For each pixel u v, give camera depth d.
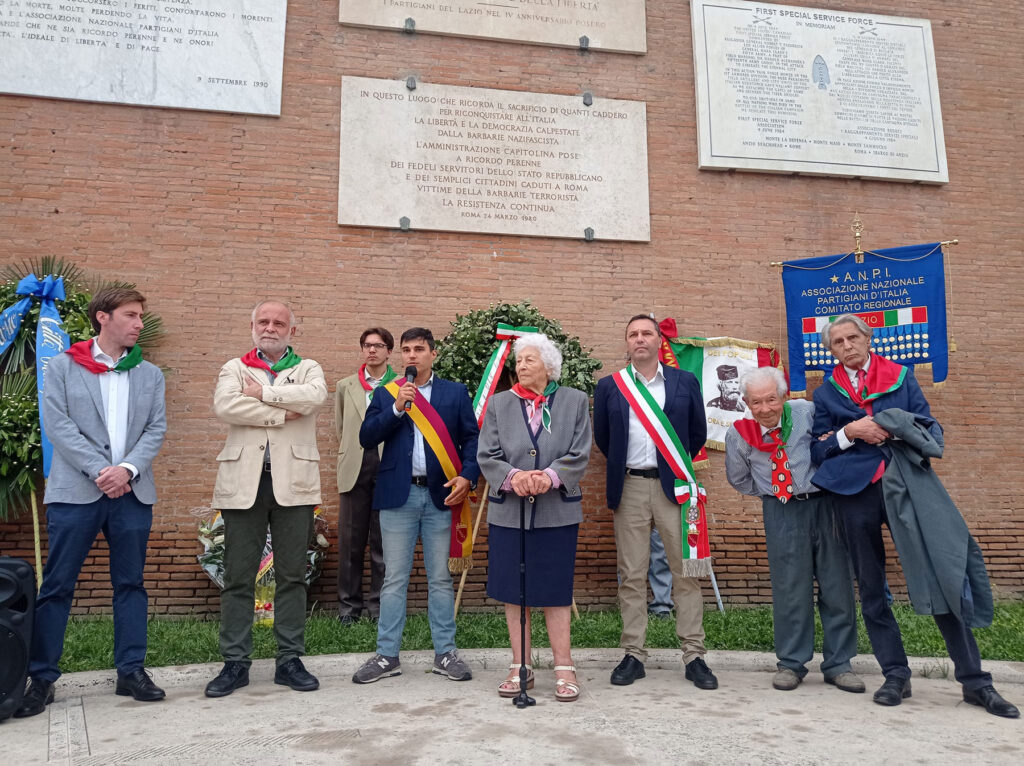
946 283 8.48
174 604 6.67
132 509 4.16
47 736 3.43
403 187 7.70
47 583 3.97
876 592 4.20
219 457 4.40
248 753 3.16
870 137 8.66
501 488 4.17
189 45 7.55
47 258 6.87
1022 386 8.38
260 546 4.37
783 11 8.79
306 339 7.28
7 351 6.60
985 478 8.09
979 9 9.21
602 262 7.99
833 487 4.23
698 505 4.54
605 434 4.84
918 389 4.25
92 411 4.11
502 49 8.20
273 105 7.59
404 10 8.01
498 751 3.17
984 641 5.53
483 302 7.68
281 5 7.79
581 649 5.08
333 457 7.12
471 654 4.93
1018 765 3.09
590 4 8.43
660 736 3.39
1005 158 8.93
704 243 8.20
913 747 3.30
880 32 8.94
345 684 4.41
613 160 8.17
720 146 8.34
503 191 7.89
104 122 7.32
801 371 7.79
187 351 7.07
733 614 6.54
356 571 6.35
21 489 6.12
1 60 7.19
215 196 7.38
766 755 3.16
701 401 4.84
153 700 4.02
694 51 8.52
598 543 7.39
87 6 7.42
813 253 8.38
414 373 4.62
